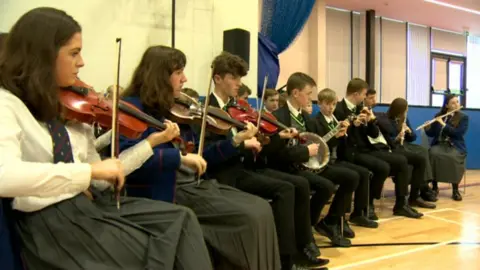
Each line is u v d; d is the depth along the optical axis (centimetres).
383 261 259
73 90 150
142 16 354
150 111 183
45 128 123
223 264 182
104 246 117
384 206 419
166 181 170
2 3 306
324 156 285
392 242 299
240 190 212
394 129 419
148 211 133
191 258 128
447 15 815
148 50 190
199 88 381
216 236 179
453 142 461
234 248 177
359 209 342
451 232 325
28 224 115
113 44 343
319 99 323
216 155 216
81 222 118
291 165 271
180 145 183
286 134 259
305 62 730
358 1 729
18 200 114
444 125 459
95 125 171
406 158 376
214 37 386
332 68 776
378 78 831
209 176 225
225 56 247
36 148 118
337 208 296
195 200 186
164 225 130
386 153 375
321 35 721
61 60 124
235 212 178
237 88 247
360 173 332
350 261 258
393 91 854
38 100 118
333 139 312
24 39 118
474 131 689
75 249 115
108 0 340
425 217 374
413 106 619
